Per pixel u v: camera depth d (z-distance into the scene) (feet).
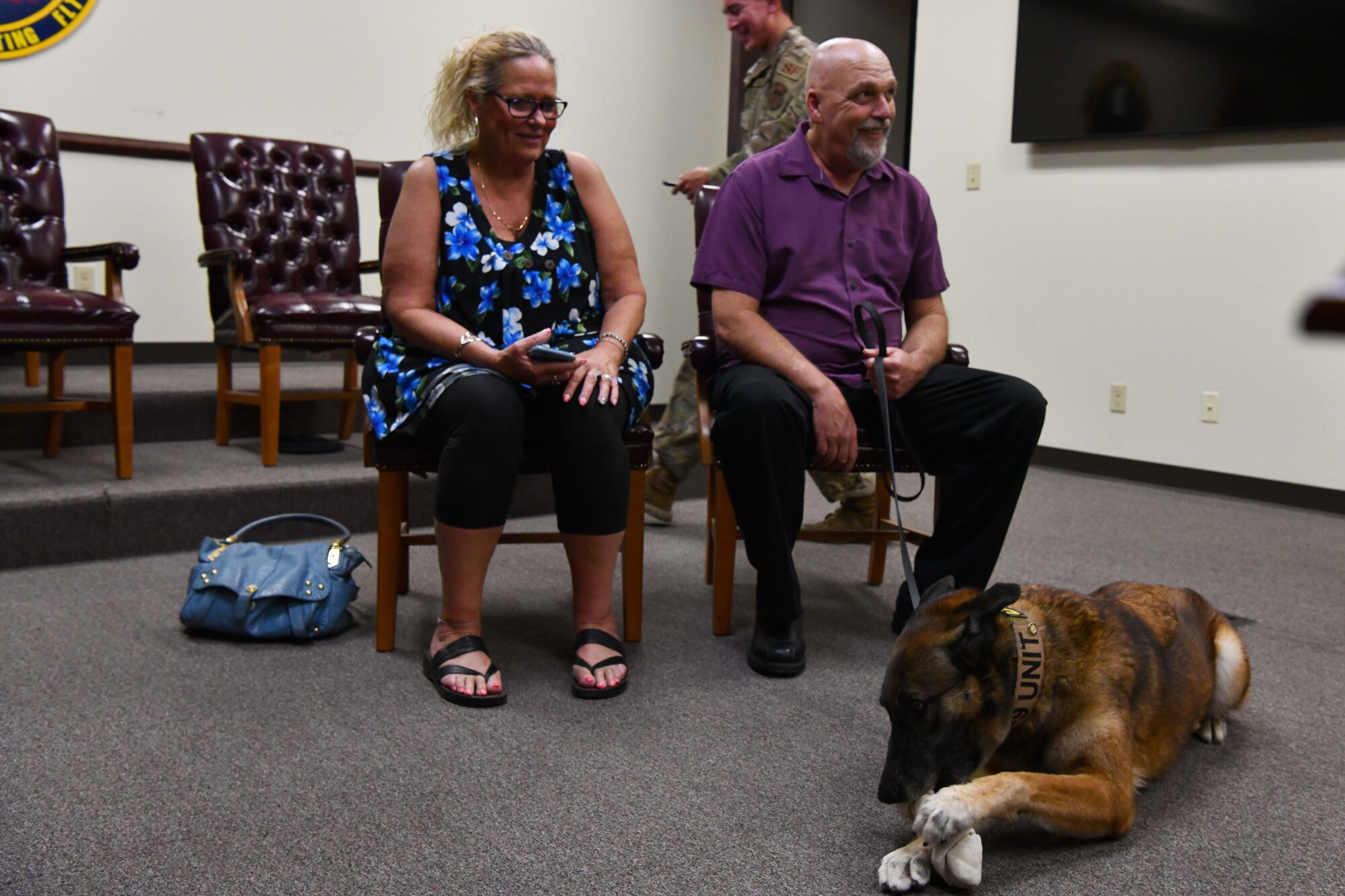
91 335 9.48
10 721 5.73
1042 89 14.92
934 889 4.30
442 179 6.86
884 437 7.32
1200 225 13.79
